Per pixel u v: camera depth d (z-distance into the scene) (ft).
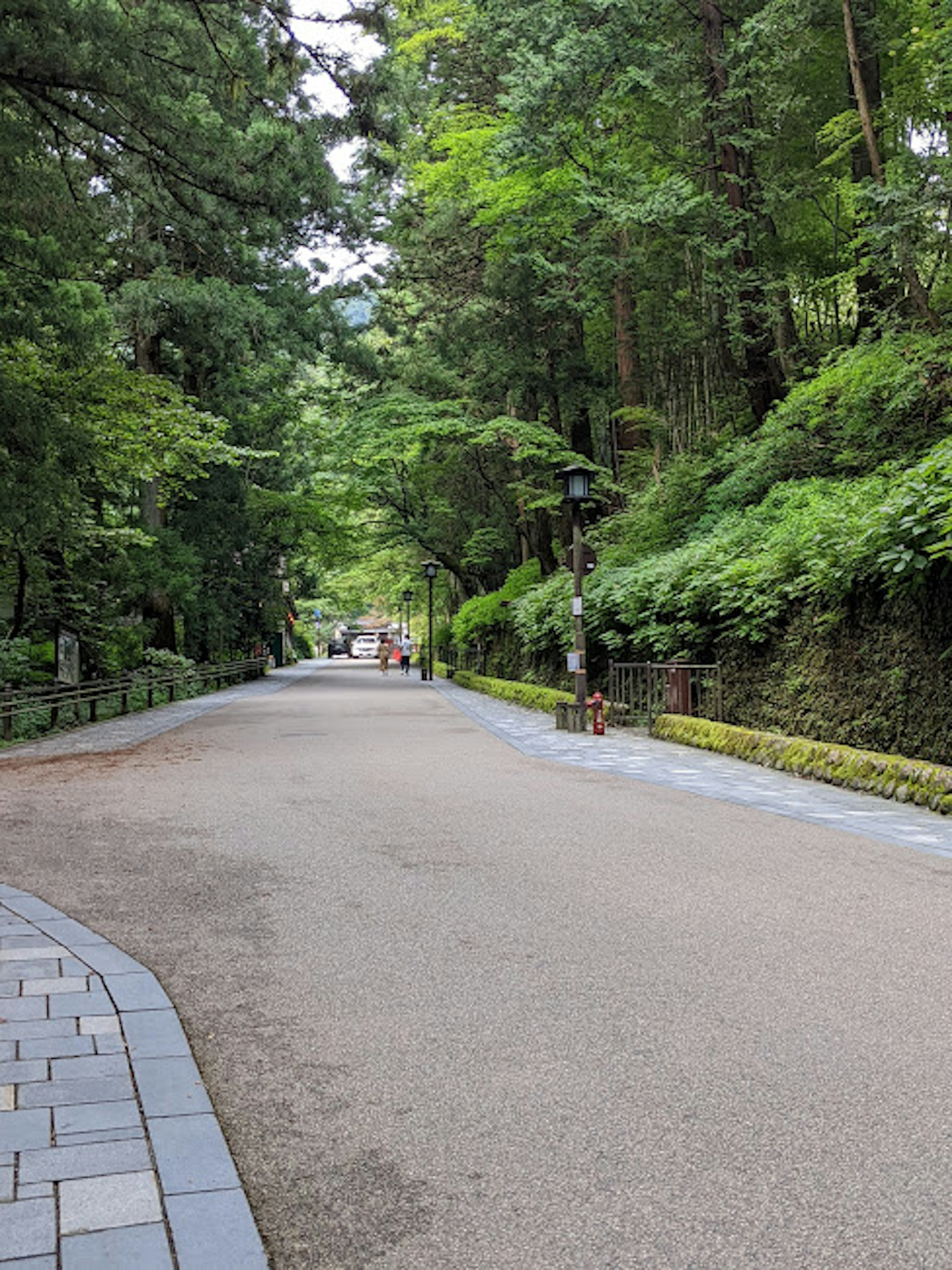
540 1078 12.16
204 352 90.84
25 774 40.37
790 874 22.91
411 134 97.86
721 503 68.44
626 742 52.31
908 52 61.62
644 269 85.30
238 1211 9.11
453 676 135.95
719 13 72.74
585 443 104.53
